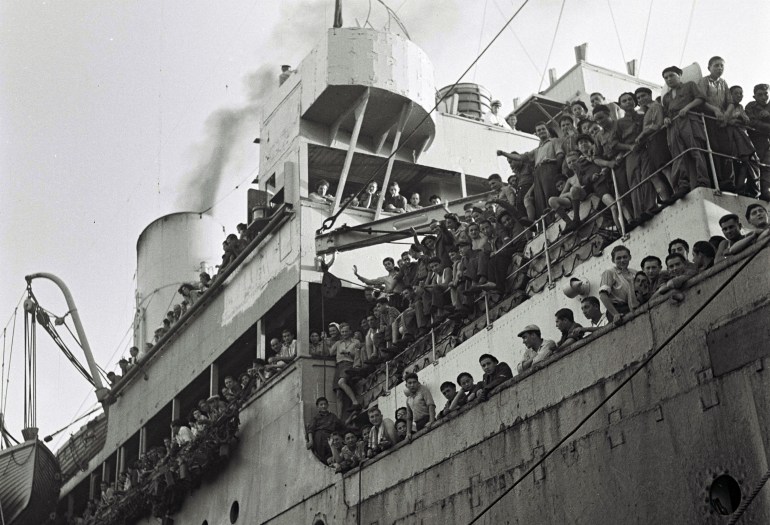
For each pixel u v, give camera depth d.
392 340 26.30
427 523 20.91
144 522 36.41
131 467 40.53
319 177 35.19
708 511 15.02
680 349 15.90
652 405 16.22
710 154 17.94
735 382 14.98
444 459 20.73
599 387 17.27
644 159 18.70
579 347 17.81
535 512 18.11
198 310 36.25
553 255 21.41
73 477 47.94
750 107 19.39
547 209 21.89
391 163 32.78
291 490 26.89
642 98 19.03
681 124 18.06
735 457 14.80
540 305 21.09
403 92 33.16
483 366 20.33
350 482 24.02
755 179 18.95
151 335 45.81
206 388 36.81
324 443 26.14
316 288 29.80
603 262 19.52
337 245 29.55
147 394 40.09
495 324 22.39
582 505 17.16
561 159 21.83
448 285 24.06
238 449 30.53
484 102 40.75
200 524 31.98
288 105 34.25
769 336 14.59
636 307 16.89
